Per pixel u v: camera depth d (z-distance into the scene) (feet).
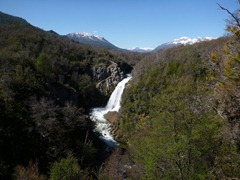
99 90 312.91
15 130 133.80
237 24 43.98
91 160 139.44
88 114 258.16
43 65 234.38
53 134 138.62
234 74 43.68
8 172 106.93
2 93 149.48
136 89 228.22
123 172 95.35
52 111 154.10
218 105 45.52
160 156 43.70
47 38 357.20
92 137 168.86
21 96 173.68
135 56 525.75
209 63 54.95
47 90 214.28
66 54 333.01
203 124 42.50
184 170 42.27
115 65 346.33
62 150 134.82
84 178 87.20
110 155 144.36
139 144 54.29
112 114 250.78
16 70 202.28
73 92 261.24
